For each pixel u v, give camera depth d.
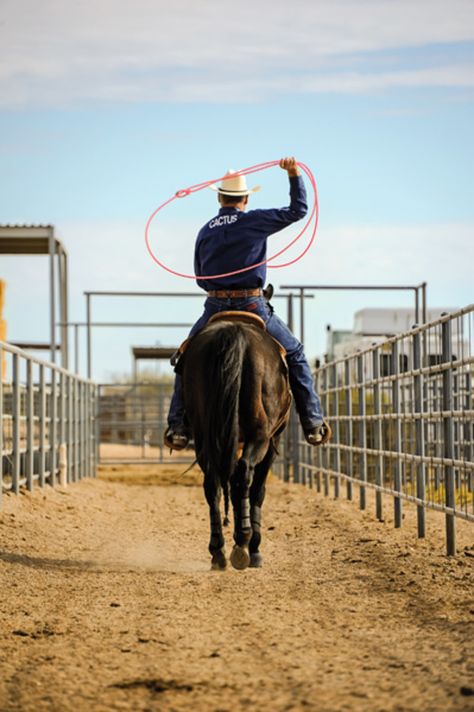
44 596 10.01
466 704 6.11
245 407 10.39
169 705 6.20
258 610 9.11
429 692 6.36
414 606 9.19
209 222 11.83
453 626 8.25
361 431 18.83
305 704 6.14
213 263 11.65
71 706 6.24
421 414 13.93
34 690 6.59
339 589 10.21
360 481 18.67
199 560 12.69
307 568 11.73
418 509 14.20
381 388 18.83
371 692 6.38
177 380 11.75
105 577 11.20
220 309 11.66
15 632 8.26
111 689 6.58
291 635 8.04
